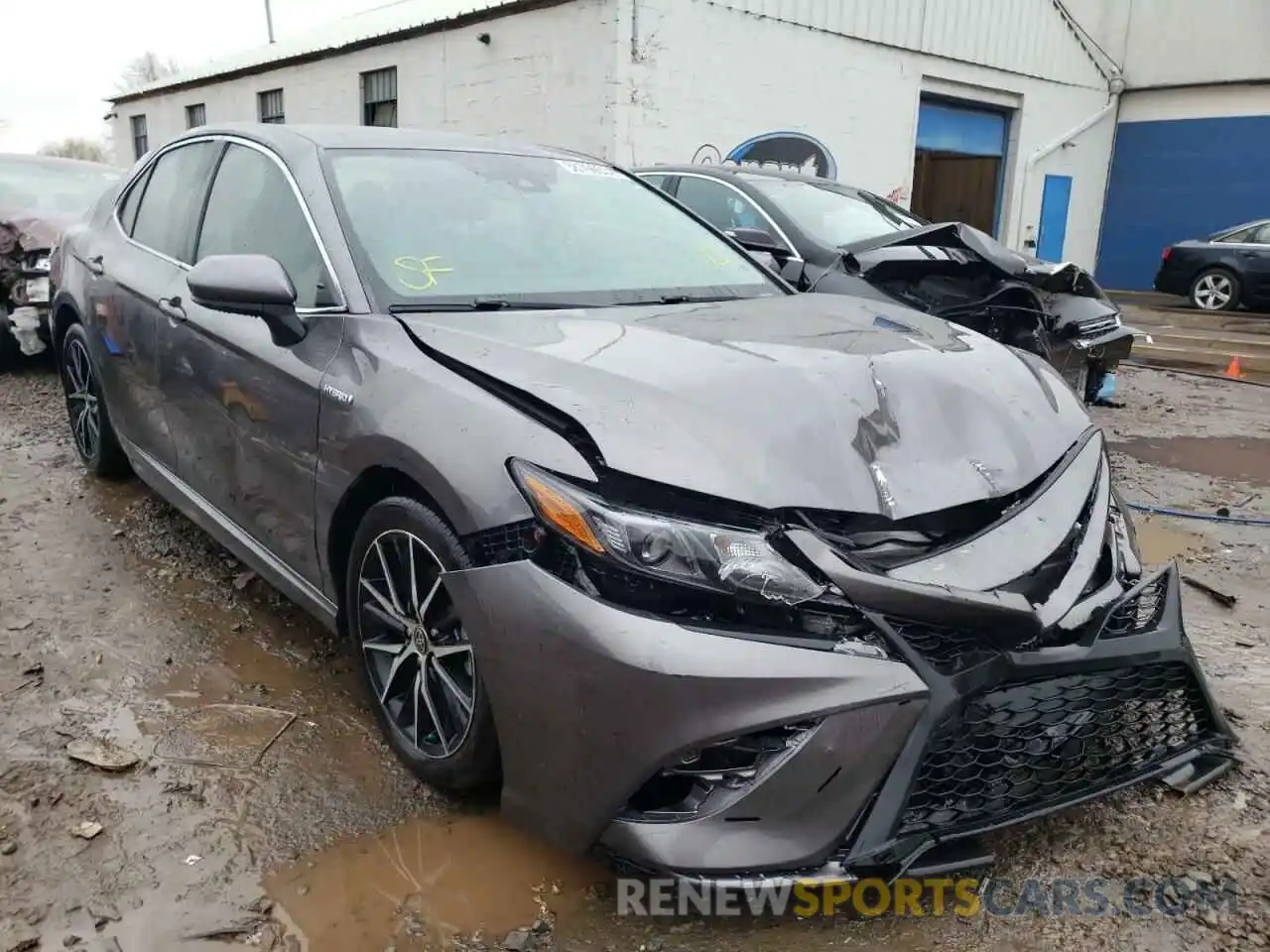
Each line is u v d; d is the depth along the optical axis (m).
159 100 20.75
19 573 3.90
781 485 2.07
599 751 2.00
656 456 2.06
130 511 4.58
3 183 7.89
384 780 2.65
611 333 2.60
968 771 2.11
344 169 3.16
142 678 3.15
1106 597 2.30
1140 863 2.36
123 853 2.35
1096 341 6.76
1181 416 7.62
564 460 2.11
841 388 2.33
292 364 2.84
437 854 2.37
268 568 3.20
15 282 7.28
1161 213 19.22
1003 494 2.28
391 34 13.43
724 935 2.13
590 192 3.57
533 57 11.73
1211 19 18.05
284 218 3.14
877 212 6.84
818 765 1.94
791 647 1.96
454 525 2.23
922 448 2.29
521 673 2.11
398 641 2.69
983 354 2.78
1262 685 3.25
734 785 2.00
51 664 3.21
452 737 2.46
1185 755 2.43
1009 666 2.06
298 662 3.28
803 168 13.02
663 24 11.14
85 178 8.39
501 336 2.54
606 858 2.11
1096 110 18.52
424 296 2.81
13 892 2.21
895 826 1.95
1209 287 15.54
